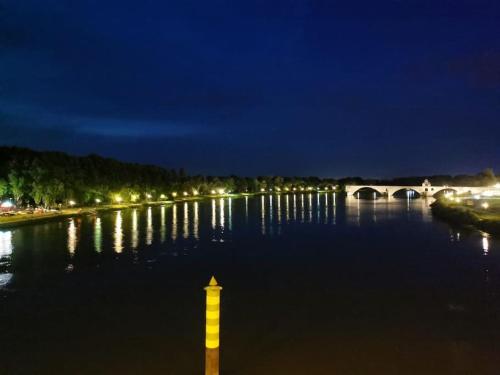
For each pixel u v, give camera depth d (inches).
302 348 1085.8
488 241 2997.0
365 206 7573.8
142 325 1278.3
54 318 1355.8
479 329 1221.1
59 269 2124.8
